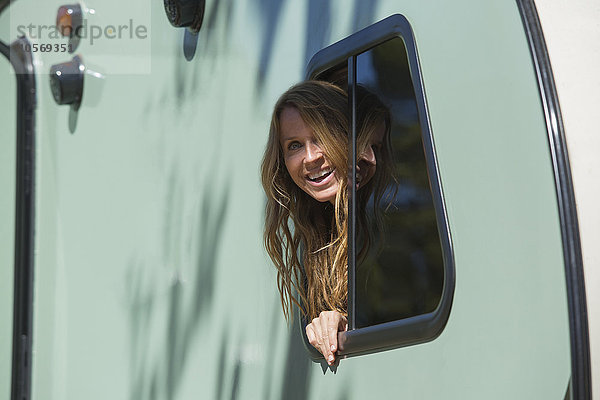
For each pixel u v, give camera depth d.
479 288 2.65
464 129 2.73
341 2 3.33
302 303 3.47
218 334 3.93
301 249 3.50
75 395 5.16
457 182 2.74
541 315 2.47
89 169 5.19
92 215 5.14
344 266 3.29
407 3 2.99
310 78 3.45
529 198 2.52
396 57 3.07
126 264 4.73
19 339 5.57
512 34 2.60
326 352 3.23
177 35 4.39
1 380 5.92
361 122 3.20
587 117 2.50
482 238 2.65
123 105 4.85
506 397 2.55
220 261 3.96
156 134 4.52
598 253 2.42
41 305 5.52
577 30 2.58
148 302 4.50
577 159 2.46
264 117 3.70
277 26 3.69
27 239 5.65
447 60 2.81
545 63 2.52
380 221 3.11
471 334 2.67
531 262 2.50
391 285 3.06
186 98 4.29
